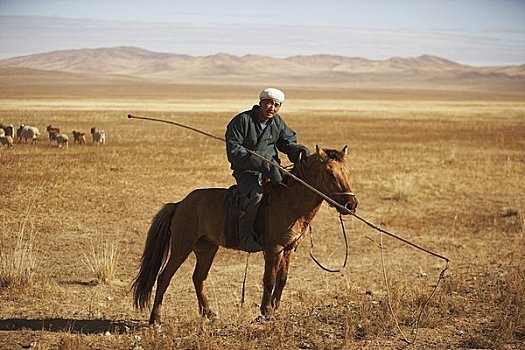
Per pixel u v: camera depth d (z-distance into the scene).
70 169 24.84
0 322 9.30
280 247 8.80
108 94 165.75
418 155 34.97
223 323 9.20
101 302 10.66
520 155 36.09
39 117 59.91
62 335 8.60
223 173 25.47
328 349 8.02
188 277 12.55
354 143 42.16
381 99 185.25
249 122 8.89
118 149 33.59
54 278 11.91
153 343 8.17
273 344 8.09
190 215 9.23
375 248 15.33
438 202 21.52
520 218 18.88
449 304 9.99
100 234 15.42
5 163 25.80
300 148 8.95
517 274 11.90
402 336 8.55
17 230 15.16
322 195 8.32
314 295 10.99
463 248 15.38
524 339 8.51
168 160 29.02
